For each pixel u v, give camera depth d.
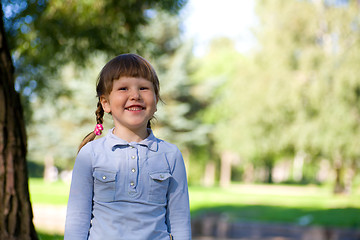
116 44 7.71
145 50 8.18
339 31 18.86
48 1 7.14
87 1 7.11
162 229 2.03
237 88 20.72
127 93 2.05
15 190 3.54
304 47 19.34
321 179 39.03
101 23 7.46
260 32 20.11
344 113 18.28
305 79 19.20
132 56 2.13
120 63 2.09
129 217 1.96
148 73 2.11
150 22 8.11
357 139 18.70
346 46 18.67
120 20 7.54
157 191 2.04
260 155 21.88
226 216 15.26
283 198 22.14
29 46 7.76
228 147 23.00
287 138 19.61
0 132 3.51
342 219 14.07
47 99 11.02
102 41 7.61
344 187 25.44
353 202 19.84
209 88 29.53
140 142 2.08
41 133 28.41
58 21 7.42
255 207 17.83
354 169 22.34
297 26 19.33
